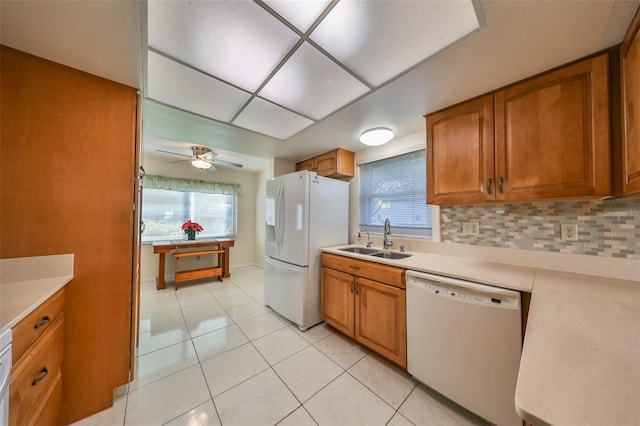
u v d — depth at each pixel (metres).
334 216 2.69
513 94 1.43
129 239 1.41
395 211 2.63
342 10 0.97
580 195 1.20
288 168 3.60
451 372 1.36
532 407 0.38
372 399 1.44
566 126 1.23
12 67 1.13
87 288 1.29
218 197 4.72
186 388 1.51
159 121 2.12
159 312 2.72
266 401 1.41
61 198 1.23
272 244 2.74
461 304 1.34
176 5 0.94
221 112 1.93
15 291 1.02
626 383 0.43
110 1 0.87
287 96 1.66
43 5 0.88
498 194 1.47
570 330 0.67
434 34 1.08
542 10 0.93
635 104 0.96
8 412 0.77
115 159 1.37
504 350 1.19
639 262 1.24
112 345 1.36
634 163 0.97
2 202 1.12
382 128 2.11
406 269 1.67
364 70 1.36
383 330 1.78
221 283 3.87
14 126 1.14
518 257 1.66
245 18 1.01
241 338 2.15
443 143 1.77
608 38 1.06
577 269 1.42
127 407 1.36
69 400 1.24
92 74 1.31
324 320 2.36
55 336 1.13
